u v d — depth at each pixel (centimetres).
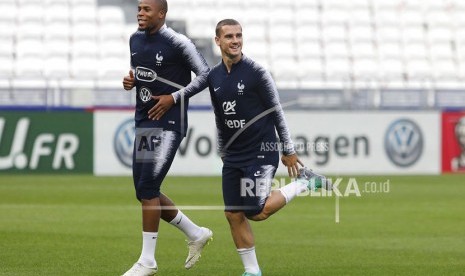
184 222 2558
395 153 6366
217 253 2992
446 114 6431
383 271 2628
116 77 7488
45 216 3988
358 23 8606
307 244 3225
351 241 3306
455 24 8725
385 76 8119
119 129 6175
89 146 6169
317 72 8106
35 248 3047
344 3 8731
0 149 6100
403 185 5666
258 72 2283
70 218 3919
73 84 7244
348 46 8388
